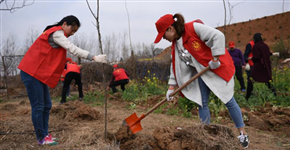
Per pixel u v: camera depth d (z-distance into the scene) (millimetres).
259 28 30141
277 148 2965
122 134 3004
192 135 2637
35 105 2957
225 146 2602
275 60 10156
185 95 2955
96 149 2834
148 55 12039
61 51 2949
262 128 3896
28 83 2875
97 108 5801
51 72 2893
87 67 10008
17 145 3100
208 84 2785
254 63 5758
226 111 4727
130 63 10453
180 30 2809
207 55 2787
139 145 2926
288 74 8469
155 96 6852
